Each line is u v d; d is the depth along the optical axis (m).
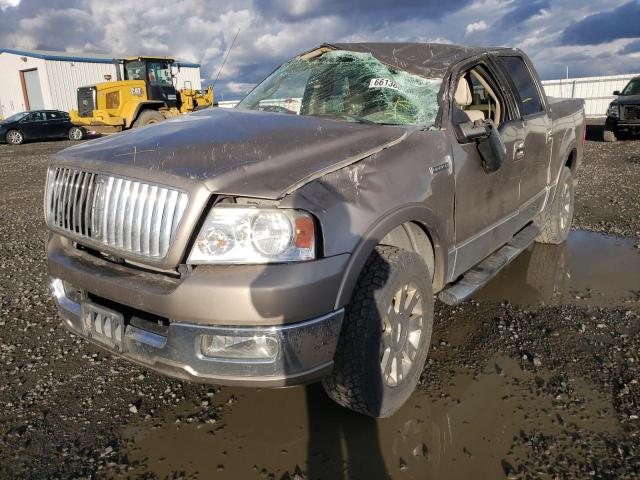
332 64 3.74
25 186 10.82
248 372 2.15
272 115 3.20
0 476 2.30
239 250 2.13
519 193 4.01
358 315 2.35
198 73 36.41
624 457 2.33
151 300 2.19
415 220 2.67
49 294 4.44
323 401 2.84
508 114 3.86
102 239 2.40
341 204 2.26
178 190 2.15
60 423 2.67
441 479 2.24
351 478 2.26
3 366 3.23
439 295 3.18
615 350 3.25
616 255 5.03
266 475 2.30
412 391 2.76
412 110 3.23
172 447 2.49
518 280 4.45
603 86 25.23
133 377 3.12
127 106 18.95
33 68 34.84
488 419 2.63
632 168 10.10
